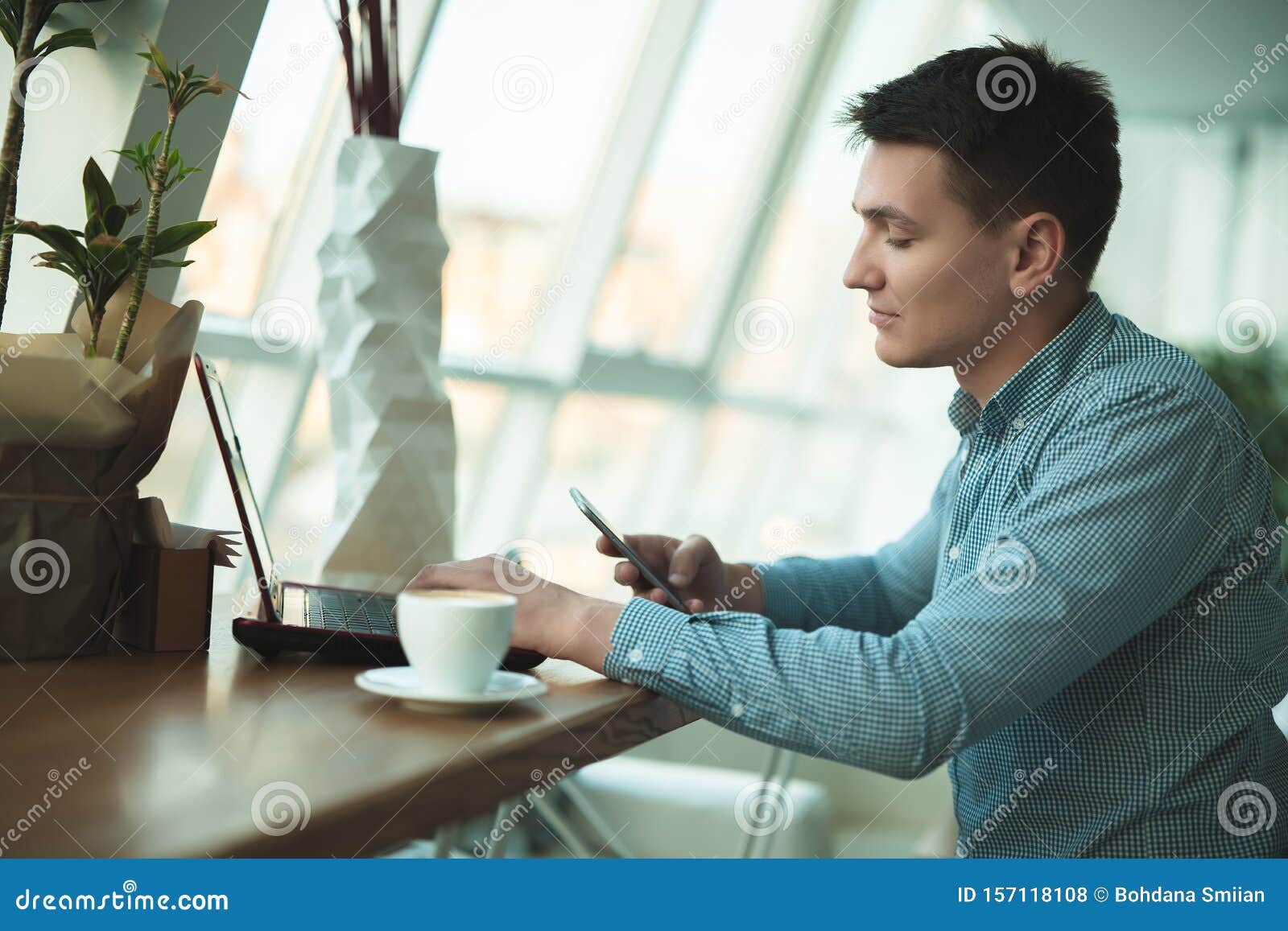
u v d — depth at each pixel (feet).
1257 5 13.98
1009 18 15.35
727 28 12.48
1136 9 14.49
